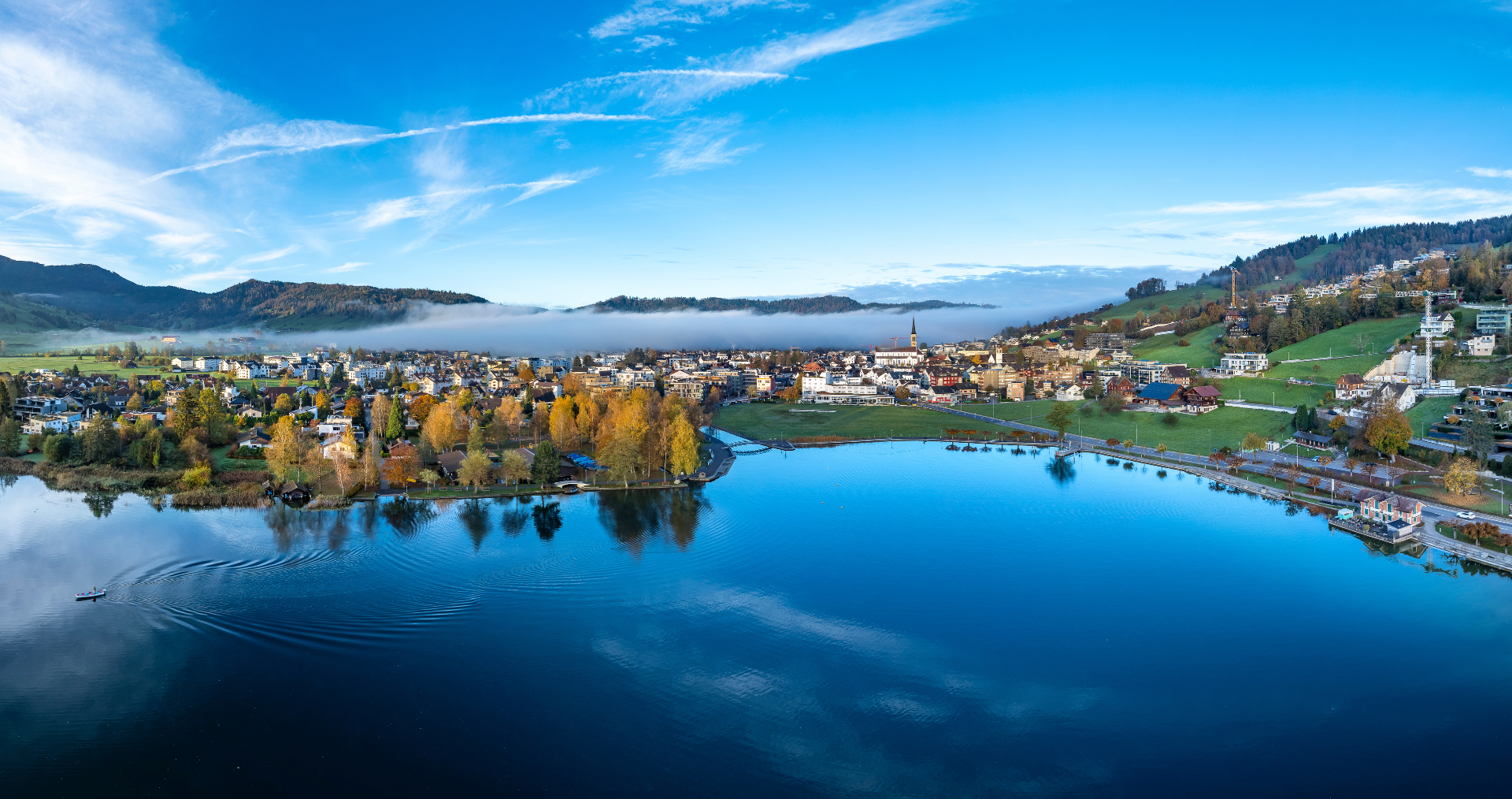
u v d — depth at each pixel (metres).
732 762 82.75
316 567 139.12
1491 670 102.12
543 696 95.50
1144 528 169.75
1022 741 87.19
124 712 91.00
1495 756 83.75
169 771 80.25
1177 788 79.19
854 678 100.69
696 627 115.62
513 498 195.50
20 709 91.00
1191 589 132.50
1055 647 110.44
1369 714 92.56
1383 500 171.25
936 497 199.62
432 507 184.88
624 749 84.88
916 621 119.06
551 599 125.62
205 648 107.06
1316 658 106.62
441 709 92.38
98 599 123.81
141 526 165.12
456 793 77.25
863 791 78.12
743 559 147.75
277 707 92.50
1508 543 143.00
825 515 180.88
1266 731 89.31
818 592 130.88
